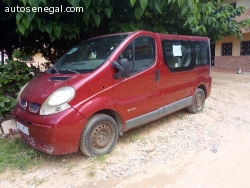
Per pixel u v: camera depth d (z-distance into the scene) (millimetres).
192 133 4254
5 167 3100
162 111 4203
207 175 2914
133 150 3574
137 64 3682
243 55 16703
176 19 5551
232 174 2926
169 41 4316
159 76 4047
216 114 5449
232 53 17656
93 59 3559
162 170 3039
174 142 3861
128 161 3250
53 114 2848
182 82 4668
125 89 3475
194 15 5176
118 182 2793
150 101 3916
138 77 3652
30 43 7590
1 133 4234
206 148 3645
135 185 2730
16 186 2732
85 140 3096
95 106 3086
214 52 19594
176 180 2820
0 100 4375
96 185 2736
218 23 8227
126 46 3537
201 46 5289
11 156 3379
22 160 3230
